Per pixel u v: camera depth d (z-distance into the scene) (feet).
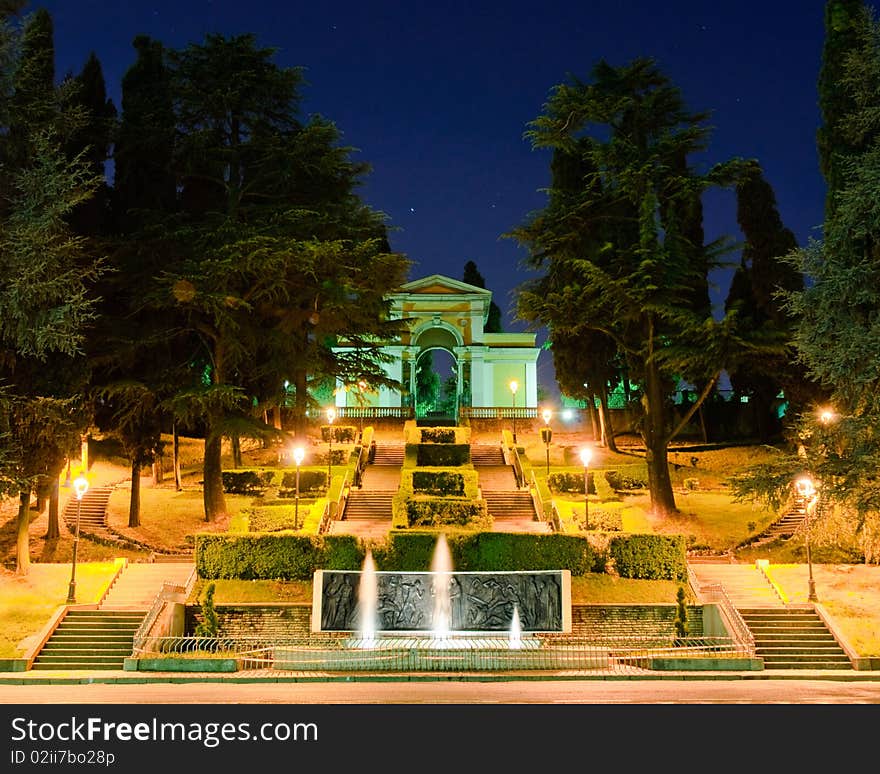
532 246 146.41
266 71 145.79
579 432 211.61
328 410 190.60
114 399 134.21
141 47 146.61
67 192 99.71
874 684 71.20
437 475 138.82
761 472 98.37
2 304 93.86
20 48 102.53
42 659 82.07
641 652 81.15
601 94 142.61
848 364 88.84
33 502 136.67
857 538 98.84
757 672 77.56
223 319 129.59
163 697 59.06
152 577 101.24
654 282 131.54
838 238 93.76
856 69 99.35
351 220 149.38
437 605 91.15
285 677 72.43
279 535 101.55
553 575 91.86
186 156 140.97
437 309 234.17
